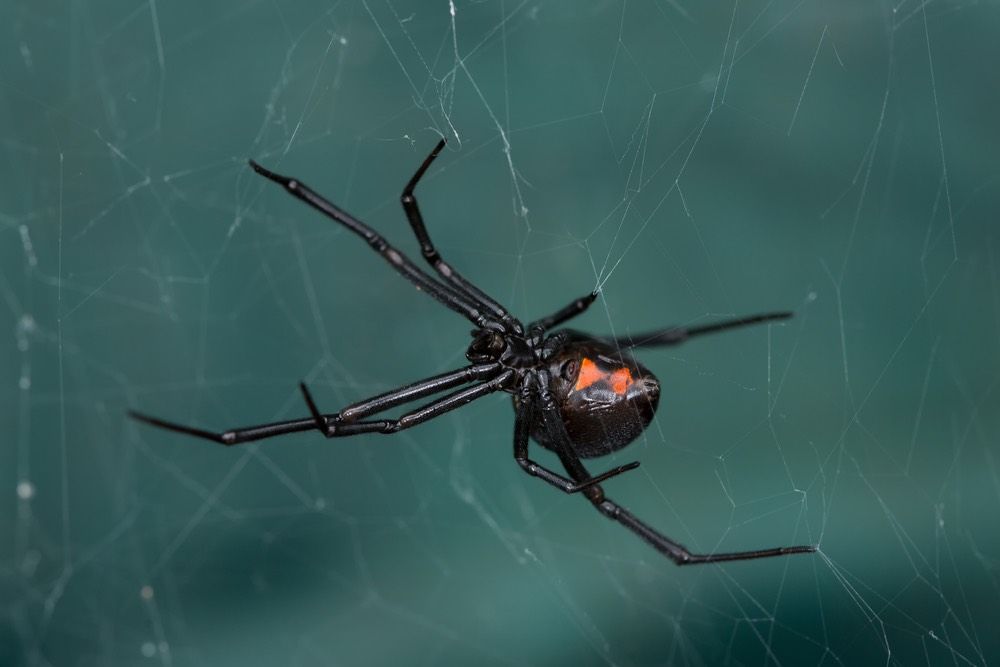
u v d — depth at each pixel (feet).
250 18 0.84
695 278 0.79
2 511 0.86
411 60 0.82
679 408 0.80
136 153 0.83
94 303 0.86
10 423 0.86
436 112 0.74
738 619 0.79
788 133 0.82
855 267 0.81
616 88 0.81
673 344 0.73
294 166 0.86
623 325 0.82
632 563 0.83
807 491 0.74
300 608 0.86
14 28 0.83
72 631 0.85
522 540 0.86
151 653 0.85
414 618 0.85
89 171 0.83
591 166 0.85
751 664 0.78
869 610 0.72
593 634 0.83
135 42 0.84
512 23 0.85
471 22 0.83
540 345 0.72
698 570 0.82
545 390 0.72
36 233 0.84
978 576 0.76
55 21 0.84
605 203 0.85
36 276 0.85
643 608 0.82
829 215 0.82
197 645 0.85
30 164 0.83
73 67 0.83
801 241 0.82
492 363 0.72
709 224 0.83
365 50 0.82
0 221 0.83
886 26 0.81
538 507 0.86
